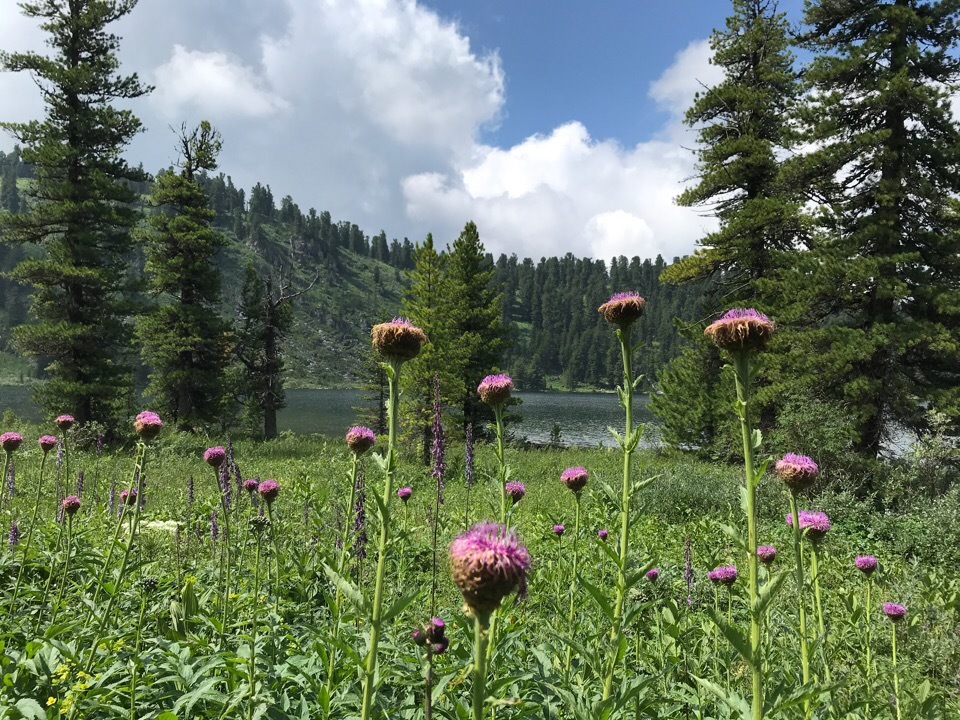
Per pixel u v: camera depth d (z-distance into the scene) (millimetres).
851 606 3793
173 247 29141
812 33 18562
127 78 25062
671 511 11227
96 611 3004
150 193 29312
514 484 3352
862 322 16656
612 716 2461
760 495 11617
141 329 27719
